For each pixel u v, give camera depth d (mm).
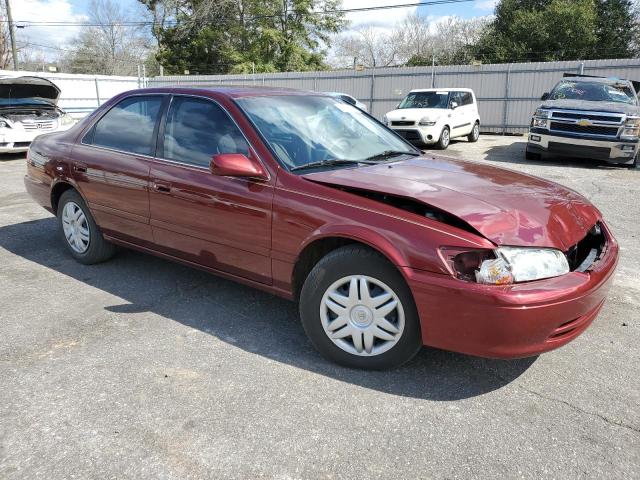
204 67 40719
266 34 37531
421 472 2246
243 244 3383
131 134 4160
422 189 2963
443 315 2633
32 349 3252
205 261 3699
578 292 2617
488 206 2814
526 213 2832
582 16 32312
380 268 2797
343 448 2389
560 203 3100
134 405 2689
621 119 10469
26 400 2727
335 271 2939
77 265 4773
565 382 2924
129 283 4344
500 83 20109
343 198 2961
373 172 3305
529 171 10594
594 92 11828
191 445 2400
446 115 14883
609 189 8594
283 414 2627
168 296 4090
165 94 4016
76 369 3025
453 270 2594
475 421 2584
